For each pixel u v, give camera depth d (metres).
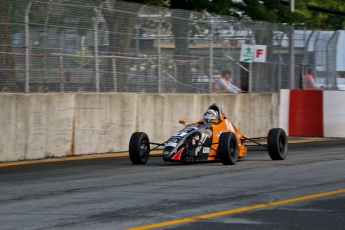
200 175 31.47
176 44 52.34
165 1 65.00
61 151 42.62
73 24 44.28
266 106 60.72
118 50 47.59
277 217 21.08
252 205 23.12
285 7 69.94
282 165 36.19
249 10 65.88
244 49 58.66
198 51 54.47
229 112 56.59
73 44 44.38
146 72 49.84
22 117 39.97
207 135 36.62
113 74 47.22
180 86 52.88
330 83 67.50
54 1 42.75
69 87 44.09
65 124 42.91
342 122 59.62
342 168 34.59
